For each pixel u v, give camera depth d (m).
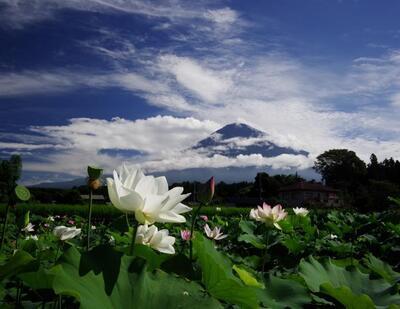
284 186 94.25
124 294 1.68
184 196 1.87
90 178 2.56
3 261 3.01
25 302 2.52
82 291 1.59
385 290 2.86
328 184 86.75
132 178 1.92
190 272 2.36
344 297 2.32
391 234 7.54
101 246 1.78
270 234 6.36
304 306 2.54
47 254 2.78
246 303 2.04
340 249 6.58
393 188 38.47
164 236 2.53
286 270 4.88
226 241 7.88
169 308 1.72
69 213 25.00
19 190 3.16
